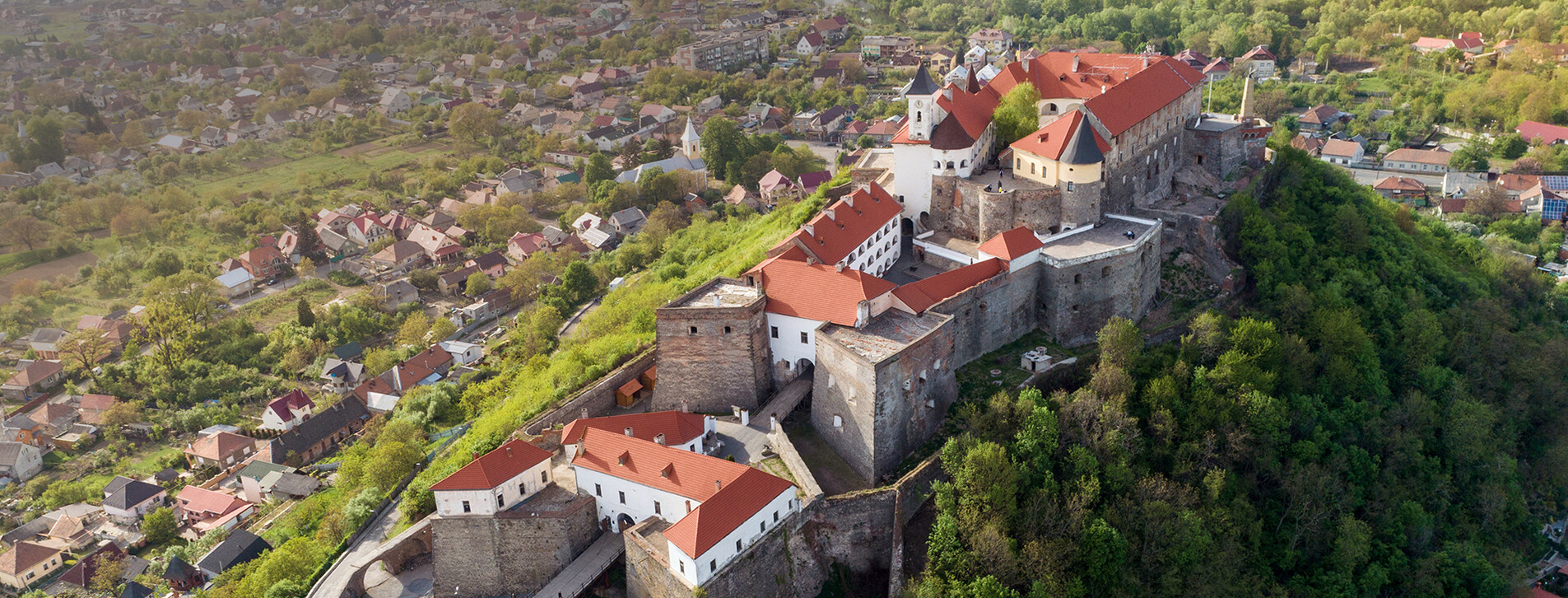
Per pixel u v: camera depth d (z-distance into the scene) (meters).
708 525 111.00
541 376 199.75
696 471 120.00
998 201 171.00
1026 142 177.88
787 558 122.00
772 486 119.00
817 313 143.25
